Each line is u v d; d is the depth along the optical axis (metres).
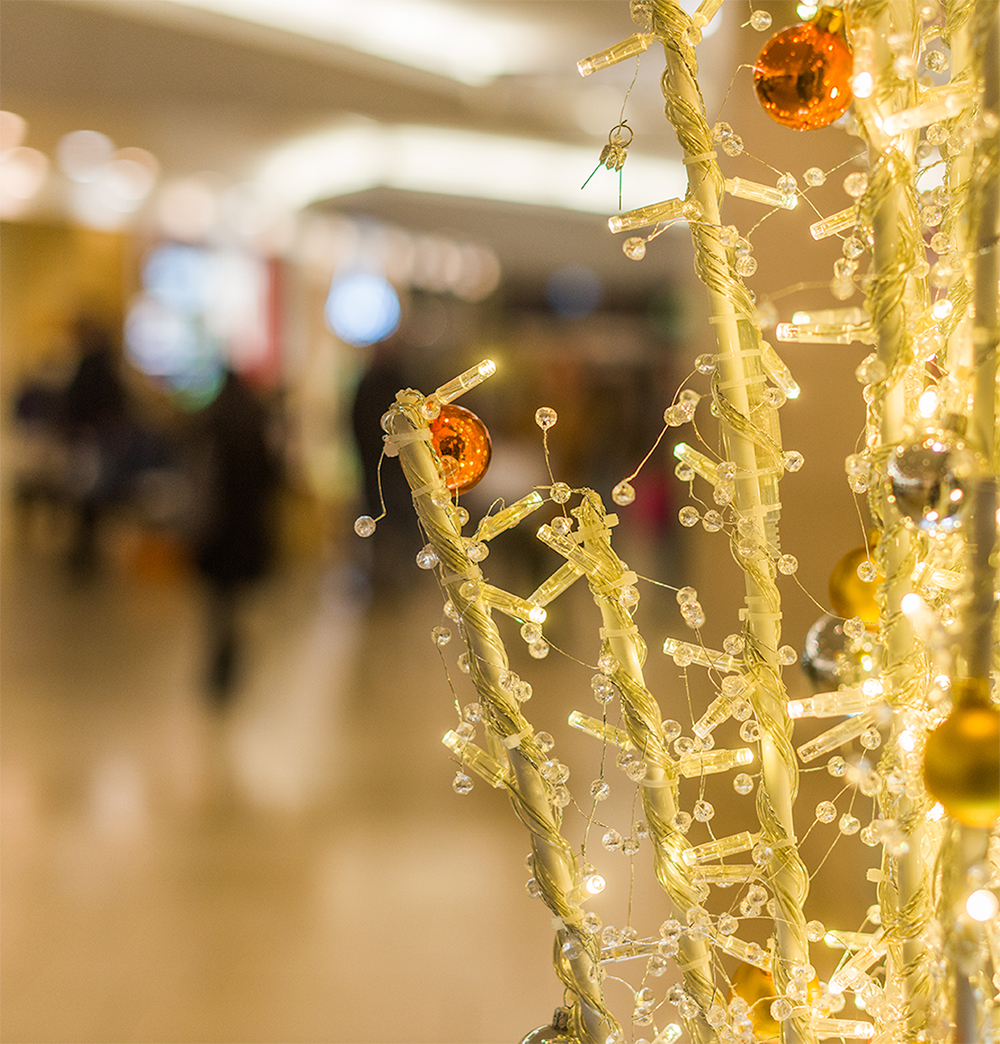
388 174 7.11
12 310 10.81
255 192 8.02
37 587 7.18
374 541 6.86
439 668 4.98
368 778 3.33
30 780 3.28
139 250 11.05
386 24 4.37
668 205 0.47
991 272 0.40
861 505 1.28
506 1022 1.93
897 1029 0.46
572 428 7.13
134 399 8.71
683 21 0.47
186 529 7.72
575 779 3.05
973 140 0.40
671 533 6.62
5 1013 1.96
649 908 2.21
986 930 0.40
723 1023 0.49
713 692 1.81
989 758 0.38
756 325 0.48
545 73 4.83
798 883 0.49
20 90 3.93
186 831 2.88
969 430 0.40
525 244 8.07
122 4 3.87
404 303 11.73
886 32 0.42
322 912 2.40
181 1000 2.01
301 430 10.62
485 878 2.59
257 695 4.43
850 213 0.48
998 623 0.42
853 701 0.46
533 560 6.09
